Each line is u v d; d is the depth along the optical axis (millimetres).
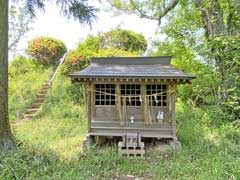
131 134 5988
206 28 9016
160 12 11258
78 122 8570
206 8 8828
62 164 4258
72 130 7684
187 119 7984
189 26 9516
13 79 13148
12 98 10977
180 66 9242
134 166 4715
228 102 7473
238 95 7590
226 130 6523
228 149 5059
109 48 13086
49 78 12867
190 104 9523
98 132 6250
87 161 4676
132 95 6234
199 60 8875
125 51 12867
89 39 13086
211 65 8422
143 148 5609
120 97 6250
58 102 10570
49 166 3953
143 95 6176
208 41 8375
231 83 7824
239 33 7801
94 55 11648
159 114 6145
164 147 5949
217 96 8227
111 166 4625
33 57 14758
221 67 8156
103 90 6355
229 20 8516
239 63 7191
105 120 6301
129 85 6270
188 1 10188
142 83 6086
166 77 5664
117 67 6566
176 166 4516
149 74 5777
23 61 14805
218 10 8711
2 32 4410
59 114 9391
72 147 5980
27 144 4746
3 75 4398
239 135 6246
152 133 6102
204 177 3768
